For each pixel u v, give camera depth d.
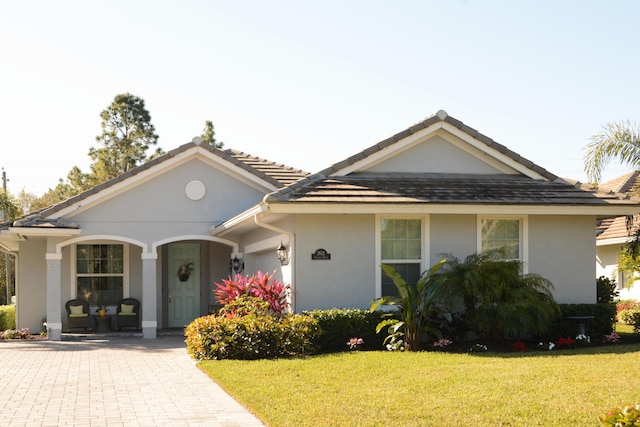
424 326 13.91
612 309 15.00
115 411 8.86
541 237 15.64
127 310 21.38
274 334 13.14
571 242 15.78
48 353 15.49
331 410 8.34
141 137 41.59
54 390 10.45
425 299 13.66
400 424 7.65
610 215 15.84
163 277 22.62
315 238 14.70
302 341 13.34
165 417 8.48
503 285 13.78
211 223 20.47
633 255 17.95
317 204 13.77
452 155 16.28
